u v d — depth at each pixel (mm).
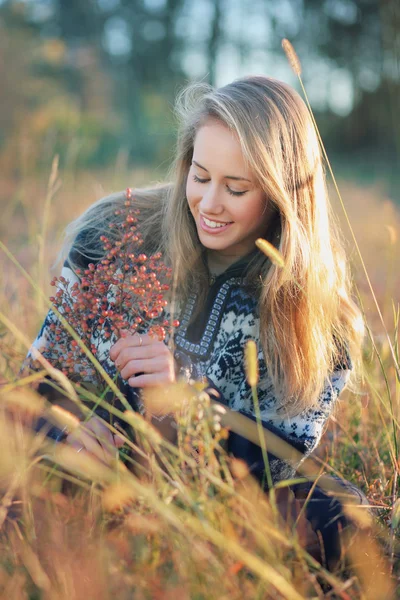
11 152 8117
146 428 1394
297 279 1851
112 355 1681
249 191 1723
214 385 1823
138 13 26406
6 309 2471
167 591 1251
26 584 1317
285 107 1770
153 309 1635
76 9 24516
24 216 5684
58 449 1601
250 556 1258
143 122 20594
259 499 1552
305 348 1854
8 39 12672
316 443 1877
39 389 1734
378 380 2375
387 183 12102
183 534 1331
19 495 1509
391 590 1498
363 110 20172
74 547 1393
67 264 1922
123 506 1455
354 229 5898
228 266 1911
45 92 13414
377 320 3109
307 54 22406
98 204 2018
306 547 1610
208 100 1750
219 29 25812
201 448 1481
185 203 1873
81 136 13312
